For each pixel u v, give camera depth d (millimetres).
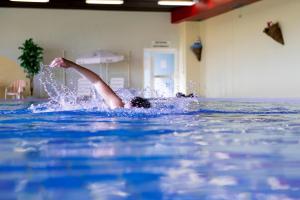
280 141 2461
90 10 14445
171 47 14930
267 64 10688
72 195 1352
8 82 13852
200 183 1506
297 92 9484
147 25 14789
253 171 1685
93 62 13711
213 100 7766
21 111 4766
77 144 2348
